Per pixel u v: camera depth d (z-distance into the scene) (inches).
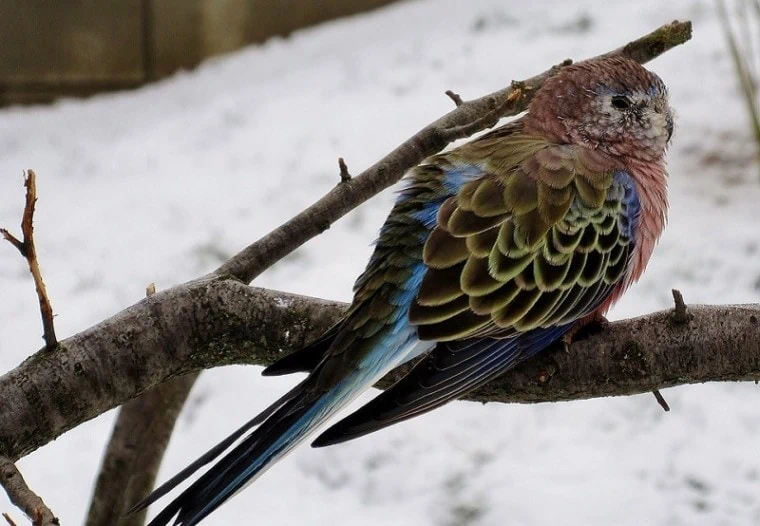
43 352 156.9
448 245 174.1
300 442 157.6
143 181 482.0
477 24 557.6
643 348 166.2
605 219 186.9
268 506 322.0
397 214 181.3
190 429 351.9
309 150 480.7
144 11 569.0
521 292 174.7
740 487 313.1
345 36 578.6
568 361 171.5
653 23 524.1
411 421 348.5
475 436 341.4
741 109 457.7
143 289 414.6
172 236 442.0
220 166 483.2
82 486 337.7
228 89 549.3
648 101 202.7
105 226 453.4
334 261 413.1
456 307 170.7
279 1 586.9
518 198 180.9
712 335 163.0
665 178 208.8
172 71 579.5
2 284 424.5
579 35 526.0
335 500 324.2
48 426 154.2
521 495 315.9
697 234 397.1
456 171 185.8
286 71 554.3
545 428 342.0
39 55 562.6
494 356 171.2
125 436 233.1
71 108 559.8
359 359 167.2
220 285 171.8
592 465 325.1
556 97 202.4
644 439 333.4
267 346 170.7
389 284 173.3
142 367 161.9
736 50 429.7
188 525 143.6
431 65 526.3
